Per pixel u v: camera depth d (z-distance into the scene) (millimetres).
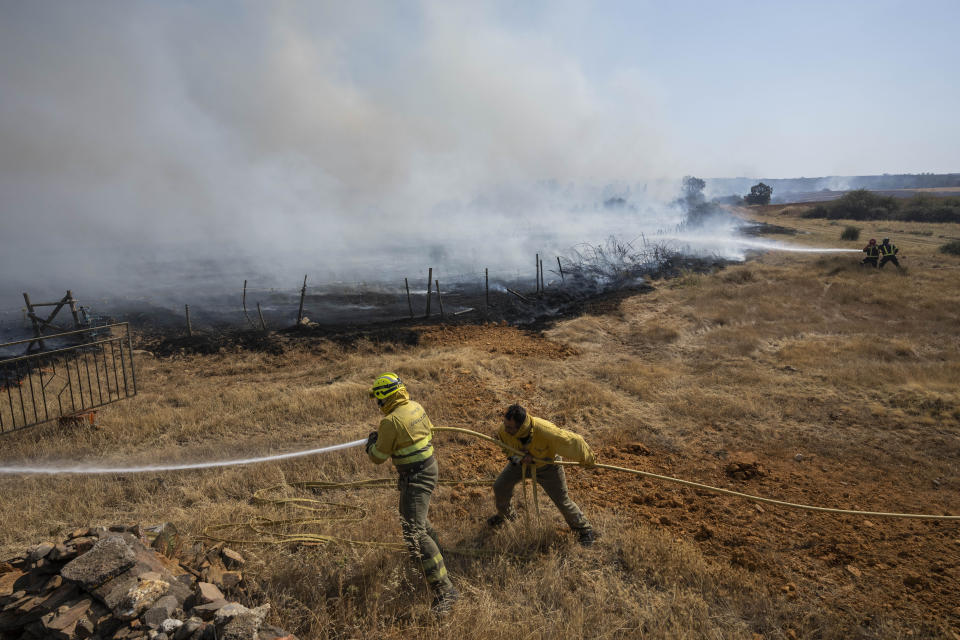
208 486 6023
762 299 17000
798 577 4445
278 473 6242
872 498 5949
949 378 9711
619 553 4621
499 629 3471
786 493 6047
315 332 15062
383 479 6121
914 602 4133
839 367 10516
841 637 3713
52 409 9086
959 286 17578
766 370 10742
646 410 8773
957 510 5684
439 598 3854
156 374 12016
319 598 3814
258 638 3041
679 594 4020
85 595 3250
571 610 3787
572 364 11656
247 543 4543
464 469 6602
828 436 7656
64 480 6211
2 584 3355
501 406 8867
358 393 9422
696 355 12164
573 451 4414
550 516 5242
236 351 13680
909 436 7559
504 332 15430
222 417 8562
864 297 16719
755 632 3727
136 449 7398
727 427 8039
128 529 3848
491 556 4539
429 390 9656
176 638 2969
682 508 5676
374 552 4383
